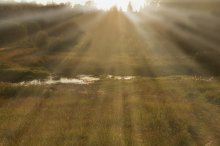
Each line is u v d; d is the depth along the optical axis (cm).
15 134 1180
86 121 1379
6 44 6744
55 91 2434
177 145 1069
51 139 1097
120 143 1048
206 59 4319
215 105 1762
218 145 1080
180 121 1355
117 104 1820
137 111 1556
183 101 1903
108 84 2902
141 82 2912
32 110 1609
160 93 2312
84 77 3656
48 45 6222
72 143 1053
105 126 1279
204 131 1238
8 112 1574
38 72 3612
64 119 1423
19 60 4441
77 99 2017
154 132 1217
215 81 2770
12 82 3209
